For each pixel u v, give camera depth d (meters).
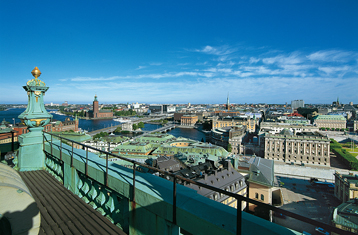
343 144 190.12
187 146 134.75
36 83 17.03
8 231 5.74
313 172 116.69
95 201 11.64
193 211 6.91
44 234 8.98
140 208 8.66
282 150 149.62
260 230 6.01
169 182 9.45
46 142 17.98
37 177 15.48
